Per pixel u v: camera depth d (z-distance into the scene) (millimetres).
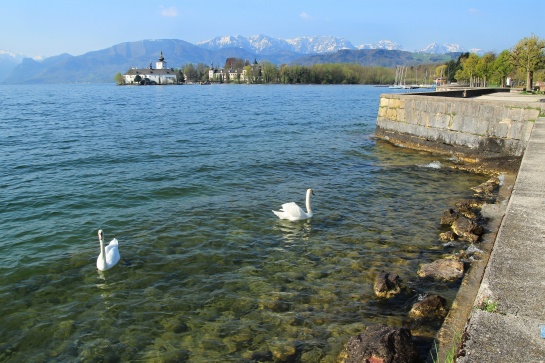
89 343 7230
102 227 12734
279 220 13391
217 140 29250
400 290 8570
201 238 11875
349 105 68562
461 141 23656
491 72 80500
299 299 8492
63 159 22109
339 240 11672
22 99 83062
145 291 8977
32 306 8406
